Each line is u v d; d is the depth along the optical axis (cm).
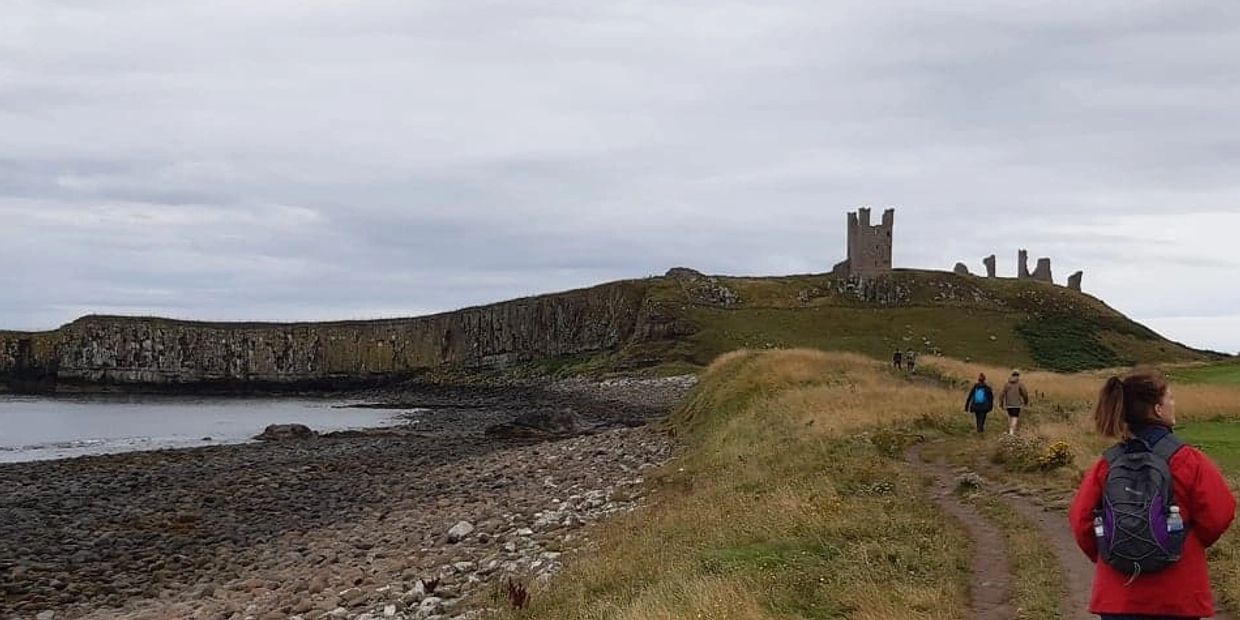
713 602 1227
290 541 3027
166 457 5816
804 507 1877
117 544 3045
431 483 4291
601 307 18550
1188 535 696
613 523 2392
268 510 3744
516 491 3650
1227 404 3575
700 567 1473
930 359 7444
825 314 17475
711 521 1942
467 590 1942
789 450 2942
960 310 17825
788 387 4728
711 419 4906
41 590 2430
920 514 1870
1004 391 3161
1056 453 2383
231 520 3506
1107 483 718
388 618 1780
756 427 3750
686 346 16200
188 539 3120
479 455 5581
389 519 3284
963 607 1259
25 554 2908
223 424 10319
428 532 2822
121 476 4875
